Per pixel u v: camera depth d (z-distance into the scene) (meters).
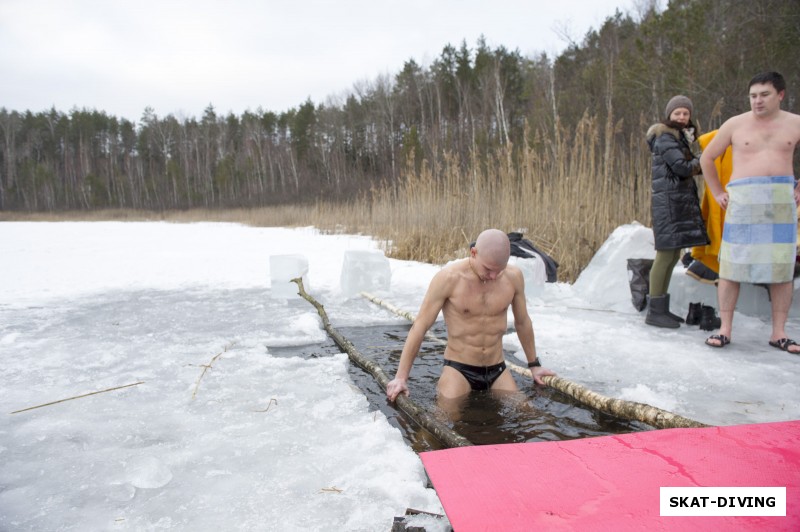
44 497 1.94
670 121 4.20
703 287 4.66
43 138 73.19
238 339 4.12
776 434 2.02
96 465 2.18
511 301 3.03
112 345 4.04
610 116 7.10
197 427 2.52
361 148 48.69
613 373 3.21
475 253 2.78
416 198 10.44
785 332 4.02
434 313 2.90
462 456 1.92
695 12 11.14
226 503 1.86
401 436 2.39
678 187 4.13
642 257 5.38
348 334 4.40
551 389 3.00
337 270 8.12
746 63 10.30
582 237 6.52
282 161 53.41
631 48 15.80
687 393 2.85
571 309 5.18
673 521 1.45
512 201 8.21
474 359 2.91
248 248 12.41
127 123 74.62
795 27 9.86
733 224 3.64
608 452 1.91
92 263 9.80
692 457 1.84
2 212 55.41
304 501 1.85
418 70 45.69
